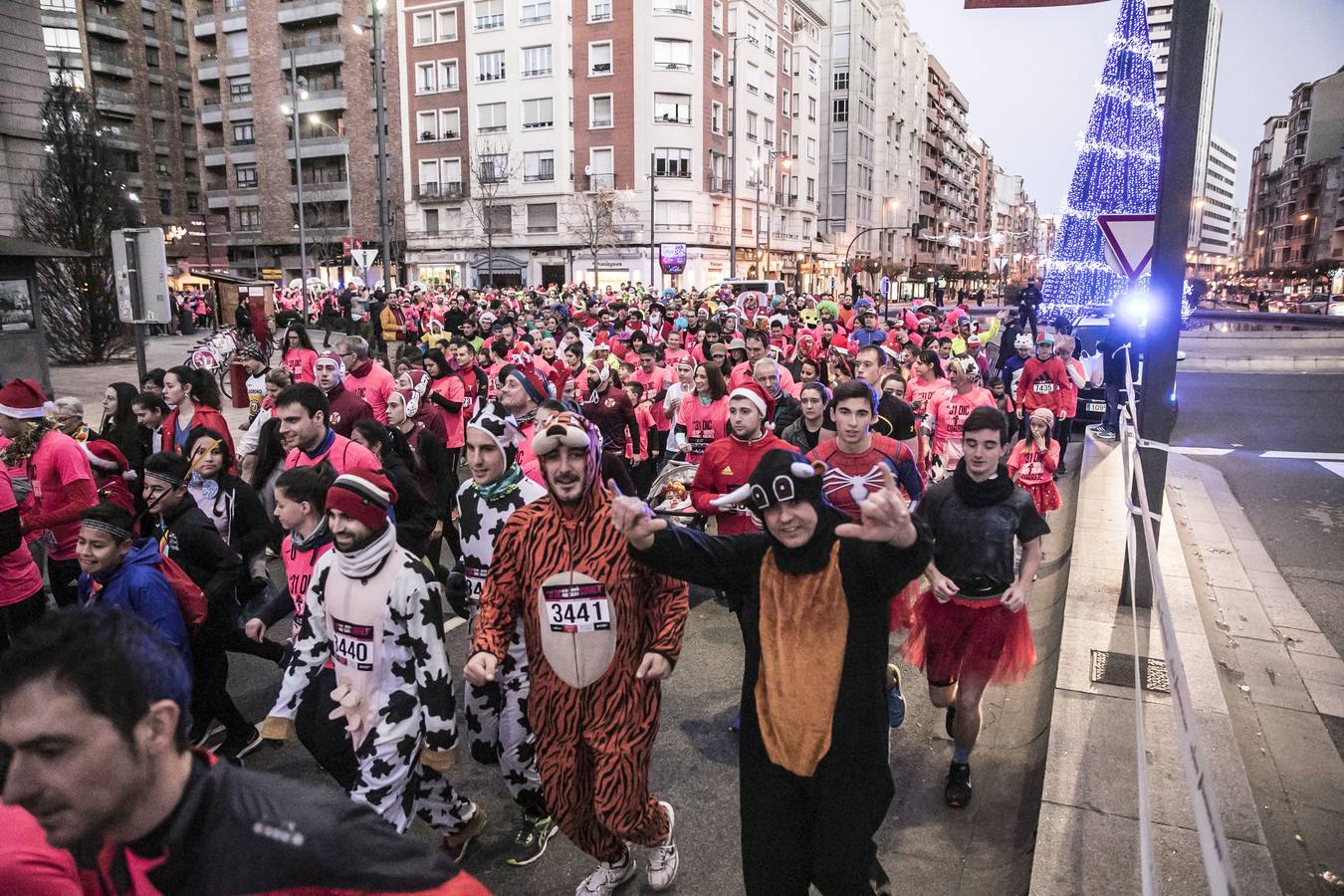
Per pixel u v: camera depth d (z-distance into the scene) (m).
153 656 1.26
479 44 56.56
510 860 3.54
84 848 1.31
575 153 56.09
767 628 2.63
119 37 71.94
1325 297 50.50
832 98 79.12
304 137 63.94
